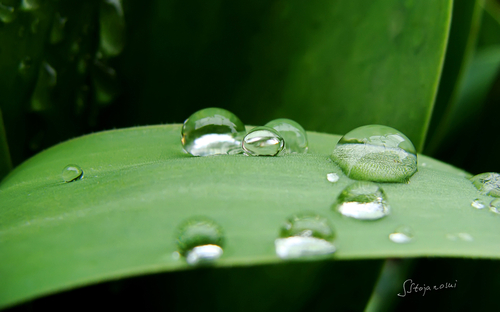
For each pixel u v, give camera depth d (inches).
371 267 5.4
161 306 5.2
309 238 4.1
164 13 5.4
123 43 5.3
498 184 4.5
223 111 4.9
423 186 4.4
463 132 7.1
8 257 4.1
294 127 4.9
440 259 6.0
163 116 5.7
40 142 5.3
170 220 4.2
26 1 5.1
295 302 5.4
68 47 5.2
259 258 4.1
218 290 5.2
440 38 5.1
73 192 4.3
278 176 4.4
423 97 5.2
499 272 5.5
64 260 4.1
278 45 5.5
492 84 7.1
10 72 5.1
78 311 5.1
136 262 4.1
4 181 4.8
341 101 5.4
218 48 5.5
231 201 4.3
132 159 4.7
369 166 4.5
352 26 5.4
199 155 4.7
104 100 5.4
